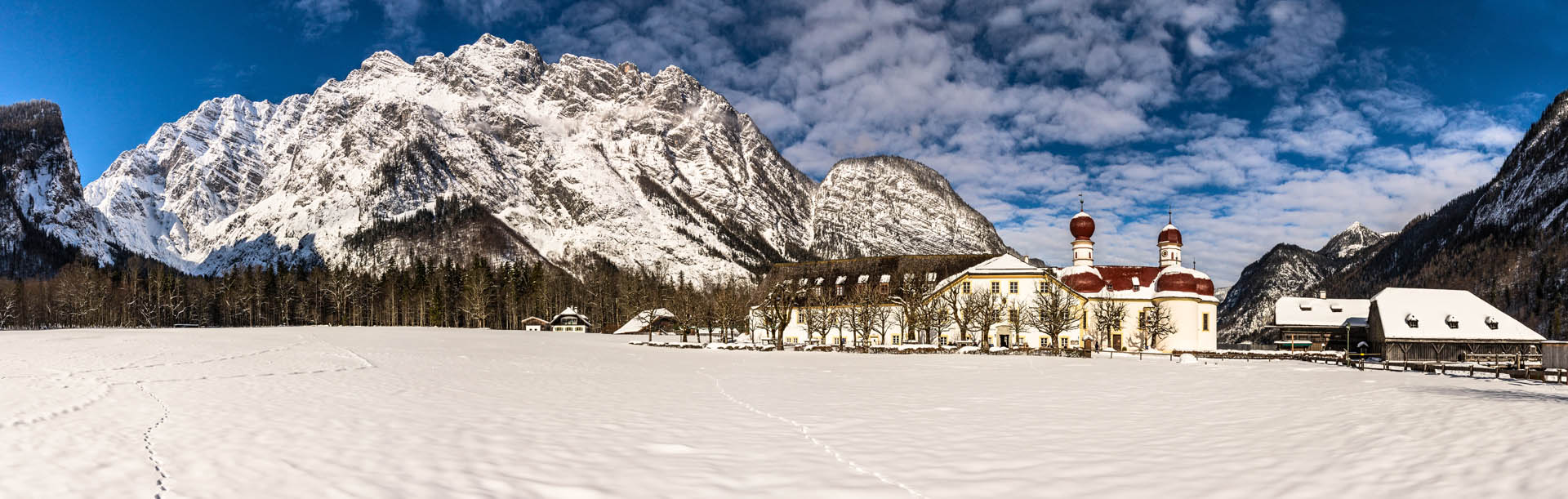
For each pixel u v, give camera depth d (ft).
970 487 59.52
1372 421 84.43
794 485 59.98
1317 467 63.77
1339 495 55.01
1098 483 60.29
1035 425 90.38
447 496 55.52
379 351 260.62
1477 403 96.99
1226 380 156.76
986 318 303.68
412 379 150.71
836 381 154.81
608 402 114.42
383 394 119.96
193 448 71.10
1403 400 104.22
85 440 74.90
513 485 58.95
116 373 154.40
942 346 310.24
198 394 117.19
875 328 357.41
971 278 354.74
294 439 76.18
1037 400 118.21
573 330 636.89
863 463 68.23
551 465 66.39
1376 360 296.30
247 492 55.47
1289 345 378.53
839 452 73.46
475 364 202.39
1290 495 55.57
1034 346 343.46
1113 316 339.36
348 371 169.99
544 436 80.53
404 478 60.49
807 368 197.57
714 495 56.95
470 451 71.72
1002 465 67.46
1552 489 52.44
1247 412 98.89
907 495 57.00
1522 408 89.51
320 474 61.00
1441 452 66.18
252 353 236.02
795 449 74.59
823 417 97.66
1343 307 391.45
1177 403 111.86
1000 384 149.18
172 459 66.33
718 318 414.41
